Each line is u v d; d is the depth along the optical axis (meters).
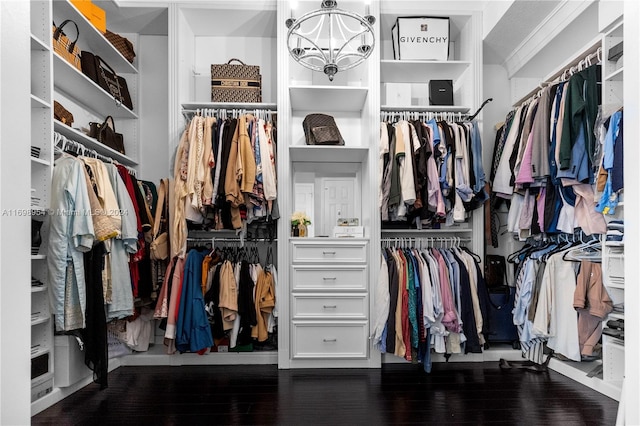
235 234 3.36
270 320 2.98
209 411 2.17
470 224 3.21
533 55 3.14
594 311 2.39
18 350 0.73
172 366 2.96
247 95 3.21
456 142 2.96
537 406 2.22
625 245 0.91
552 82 3.05
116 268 2.47
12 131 0.72
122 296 2.49
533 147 2.67
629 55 0.92
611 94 2.40
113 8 3.08
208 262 2.92
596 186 2.33
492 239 3.36
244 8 3.09
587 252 2.55
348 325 2.92
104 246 2.35
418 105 3.56
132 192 2.75
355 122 3.54
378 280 2.87
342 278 2.96
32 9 2.20
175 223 2.83
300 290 2.93
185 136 2.91
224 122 2.90
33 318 2.16
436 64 3.20
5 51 0.70
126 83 3.37
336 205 3.47
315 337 2.91
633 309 0.88
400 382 2.61
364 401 2.30
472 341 2.77
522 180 2.74
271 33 3.46
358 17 2.09
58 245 2.11
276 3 3.09
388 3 3.17
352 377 2.71
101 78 2.81
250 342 2.96
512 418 2.07
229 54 3.50
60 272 2.11
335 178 3.48
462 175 2.96
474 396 2.37
